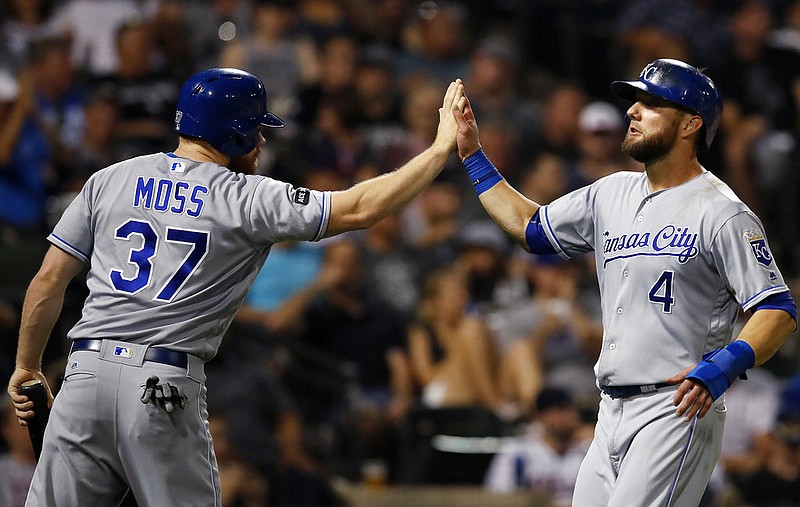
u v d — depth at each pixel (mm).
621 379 17219
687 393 16281
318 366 36125
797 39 53844
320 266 39031
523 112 48344
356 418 35500
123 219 17094
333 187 41969
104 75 44000
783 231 47969
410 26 52438
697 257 17016
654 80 17500
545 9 54438
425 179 18047
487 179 19375
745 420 37438
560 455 33719
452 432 35219
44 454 16953
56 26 45344
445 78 49969
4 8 45312
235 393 33156
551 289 39219
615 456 17391
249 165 18078
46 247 34781
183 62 45812
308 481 33031
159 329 16688
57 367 31047
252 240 17094
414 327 38000
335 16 50125
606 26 54500
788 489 35938
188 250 16828
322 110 45781
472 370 36844
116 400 16562
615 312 17516
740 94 51000
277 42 47094
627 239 17578
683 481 16906
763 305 16734
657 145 17453
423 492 32969
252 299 38312
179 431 16656
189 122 17516
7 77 38125
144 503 16641
